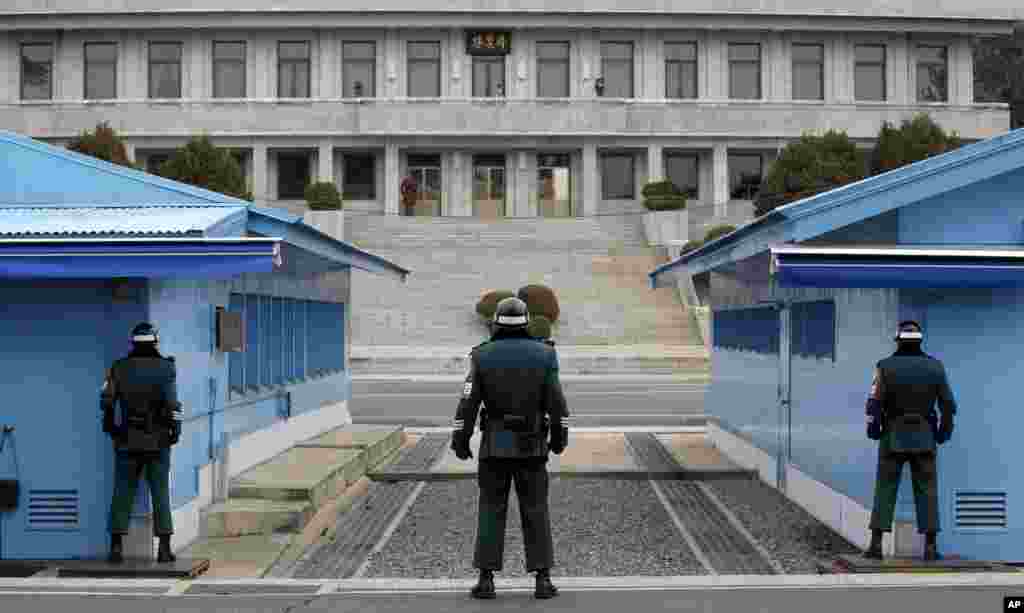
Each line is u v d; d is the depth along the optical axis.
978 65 70.62
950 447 9.87
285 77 55.88
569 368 34.34
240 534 11.02
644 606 8.02
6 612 7.89
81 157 10.99
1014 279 8.79
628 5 54.53
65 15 53.97
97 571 9.16
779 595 8.36
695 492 14.00
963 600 8.15
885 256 8.74
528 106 54.16
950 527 9.84
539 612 7.88
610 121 54.44
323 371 17.20
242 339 11.91
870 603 8.08
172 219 9.77
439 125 54.00
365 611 7.92
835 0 55.09
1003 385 9.87
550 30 55.91
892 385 9.19
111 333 9.75
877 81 57.09
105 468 9.77
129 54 55.22
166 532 9.27
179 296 10.48
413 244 47.88
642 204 54.72
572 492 14.08
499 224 50.50
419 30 55.72
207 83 55.41
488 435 8.20
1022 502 9.84
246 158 55.75
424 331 38.62
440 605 8.09
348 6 53.81
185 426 10.60
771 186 45.38
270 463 13.57
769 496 13.56
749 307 15.18
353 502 13.39
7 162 11.00
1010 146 9.66
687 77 56.56
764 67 56.38
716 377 17.70
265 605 8.11
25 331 9.81
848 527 10.84
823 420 11.69
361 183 56.19
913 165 9.66
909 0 55.31
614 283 43.69
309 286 16.05
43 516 9.77
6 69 55.25
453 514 12.73
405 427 20.88
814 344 12.02
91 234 9.08
